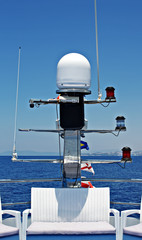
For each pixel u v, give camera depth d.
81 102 4.75
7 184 24.47
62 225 4.25
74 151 4.75
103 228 4.09
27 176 32.31
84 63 4.73
